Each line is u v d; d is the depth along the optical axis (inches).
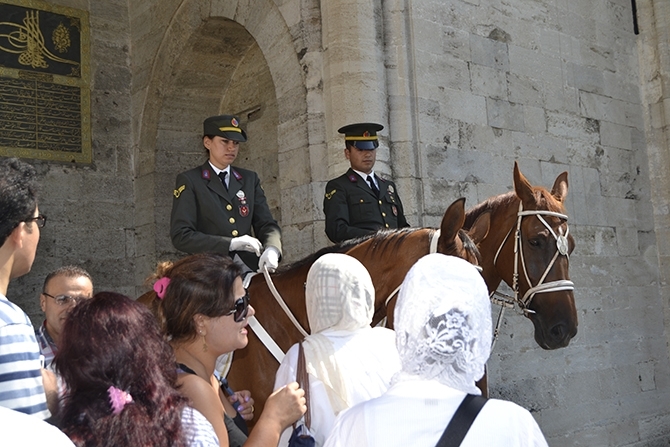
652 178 341.4
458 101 259.6
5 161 76.7
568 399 284.8
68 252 307.1
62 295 142.3
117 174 325.7
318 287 102.7
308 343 99.7
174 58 309.9
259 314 138.6
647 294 329.7
